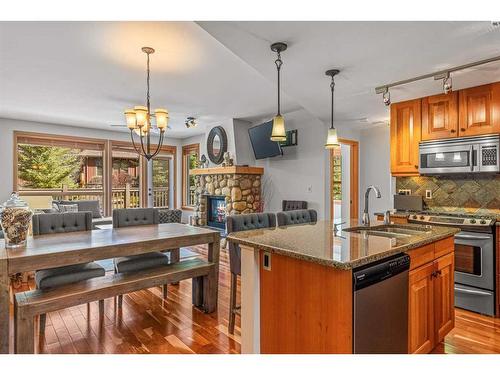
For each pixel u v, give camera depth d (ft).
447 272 7.64
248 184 19.90
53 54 9.78
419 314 6.44
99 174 23.49
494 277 9.41
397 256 5.88
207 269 9.68
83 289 7.57
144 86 13.07
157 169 27.09
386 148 17.90
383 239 6.52
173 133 25.54
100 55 9.89
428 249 6.89
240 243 6.57
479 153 10.25
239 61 10.41
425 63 8.64
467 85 10.44
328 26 6.67
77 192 22.50
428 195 12.72
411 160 12.28
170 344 7.68
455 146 10.82
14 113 18.06
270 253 6.22
